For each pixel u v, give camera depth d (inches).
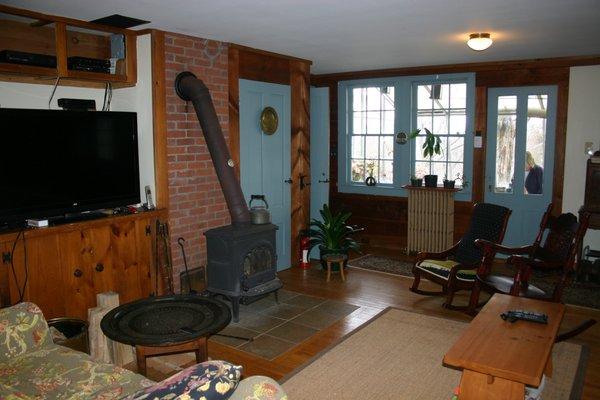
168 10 127.6
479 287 153.0
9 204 120.0
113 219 140.1
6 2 117.9
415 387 113.4
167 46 154.9
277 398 57.6
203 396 54.8
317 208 239.8
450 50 192.5
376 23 143.8
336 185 276.7
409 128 251.1
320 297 177.8
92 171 138.3
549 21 142.5
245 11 129.0
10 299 118.7
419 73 243.6
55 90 144.4
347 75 263.7
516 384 86.0
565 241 144.2
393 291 184.7
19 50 135.0
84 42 151.5
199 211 170.6
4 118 117.7
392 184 261.0
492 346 93.0
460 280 158.9
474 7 126.2
